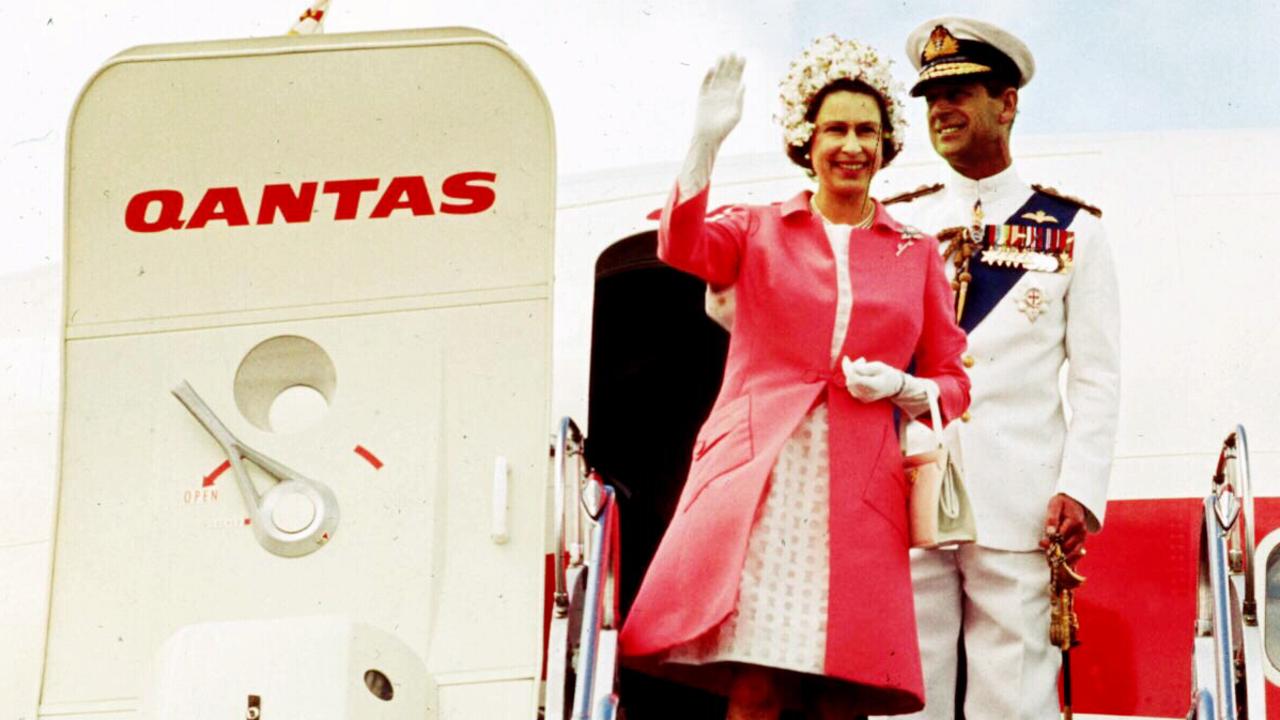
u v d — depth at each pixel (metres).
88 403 4.88
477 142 4.93
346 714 4.42
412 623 4.70
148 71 4.98
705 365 6.52
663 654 4.91
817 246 5.12
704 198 4.90
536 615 4.70
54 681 4.76
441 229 4.90
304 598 4.74
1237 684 4.93
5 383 7.57
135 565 4.80
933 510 4.93
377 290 4.89
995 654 5.66
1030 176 7.14
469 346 4.84
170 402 4.88
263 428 4.88
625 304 6.65
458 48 4.95
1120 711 6.24
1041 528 5.72
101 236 4.95
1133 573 6.38
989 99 5.98
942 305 5.14
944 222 5.99
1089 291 5.85
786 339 5.05
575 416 6.70
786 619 4.84
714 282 5.13
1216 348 6.80
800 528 4.93
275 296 4.91
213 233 4.94
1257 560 6.51
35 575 7.12
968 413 5.78
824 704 4.96
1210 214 7.02
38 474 7.32
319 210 4.93
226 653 4.46
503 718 4.61
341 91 4.96
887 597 4.87
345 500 4.79
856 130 5.17
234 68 4.98
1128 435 6.64
